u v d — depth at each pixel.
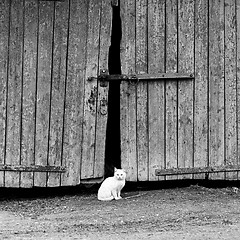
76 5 8.75
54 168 8.75
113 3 8.79
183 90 8.95
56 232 6.61
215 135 9.02
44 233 6.57
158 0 8.90
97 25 8.79
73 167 8.81
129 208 7.82
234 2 9.02
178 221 7.04
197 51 8.97
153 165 8.92
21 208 8.26
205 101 8.99
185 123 8.96
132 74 8.85
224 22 9.01
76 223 7.07
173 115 8.95
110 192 8.49
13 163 8.71
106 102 8.84
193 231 6.53
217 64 9.00
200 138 8.98
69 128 8.78
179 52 8.94
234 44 9.02
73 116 8.78
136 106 8.89
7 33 8.68
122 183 8.51
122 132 8.88
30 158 8.73
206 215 7.33
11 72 8.69
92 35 8.78
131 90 8.88
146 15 8.89
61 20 8.73
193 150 8.98
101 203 8.28
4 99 8.69
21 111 8.71
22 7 8.69
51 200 8.76
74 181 8.81
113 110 10.39
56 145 8.77
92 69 8.80
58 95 8.75
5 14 8.67
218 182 9.34
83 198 8.77
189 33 8.95
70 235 6.43
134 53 8.88
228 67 9.02
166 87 8.94
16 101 8.70
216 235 6.32
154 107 8.91
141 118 8.90
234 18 9.02
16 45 8.69
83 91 8.79
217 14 8.98
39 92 8.72
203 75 8.98
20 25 8.69
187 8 8.95
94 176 8.85
